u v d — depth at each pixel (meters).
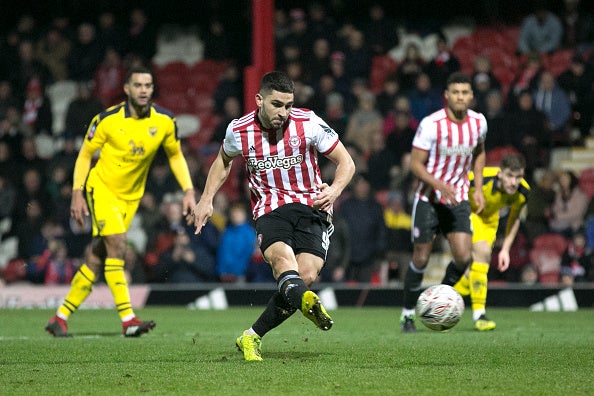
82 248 53.31
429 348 23.20
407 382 16.59
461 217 29.33
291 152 19.97
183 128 69.94
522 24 68.81
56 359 21.06
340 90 62.50
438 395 15.04
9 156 60.50
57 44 69.50
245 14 70.25
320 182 20.61
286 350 22.69
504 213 46.97
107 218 28.09
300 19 67.38
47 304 47.94
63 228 55.78
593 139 60.25
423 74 60.44
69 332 30.61
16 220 57.31
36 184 56.84
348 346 23.88
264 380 16.83
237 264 49.56
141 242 57.16
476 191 29.47
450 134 28.67
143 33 68.06
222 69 71.38
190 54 73.56
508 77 68.06
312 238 20.00
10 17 73.12
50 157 62.44
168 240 50.78
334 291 48.03
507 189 30.75
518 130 56.84
